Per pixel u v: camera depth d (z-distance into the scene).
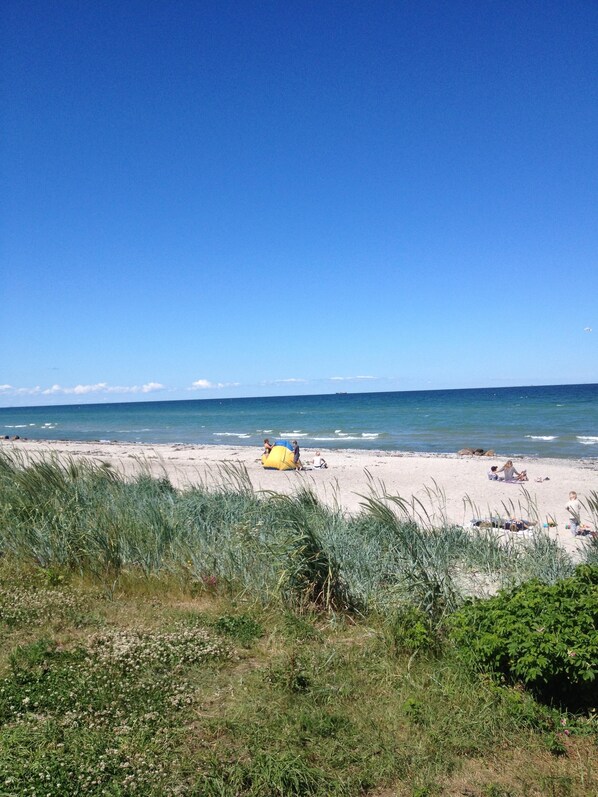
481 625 4.51
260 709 4.01
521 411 64.38
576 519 11.44
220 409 111.19
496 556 8.15
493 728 3.85
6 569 7.26
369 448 35.41
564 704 4.17
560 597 4.41
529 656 3.94
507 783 3.38
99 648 4.86
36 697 4.03
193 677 4.50
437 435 42.28
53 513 8.22
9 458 11.91
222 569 6.94
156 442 43.72
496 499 16.23
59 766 3.26
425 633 4.95
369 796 3.30
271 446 24.03
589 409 63.97
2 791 3.05
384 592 6.11
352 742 3.68
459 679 4.42
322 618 5.94
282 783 3.25
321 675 4.55
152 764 3.34
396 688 4.41
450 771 3.49
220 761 3.43
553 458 27.22
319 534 7.15
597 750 3.69
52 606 5.91
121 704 4.02
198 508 9.15
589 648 3.83
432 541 8.10
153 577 6.96
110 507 8.74
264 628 5.60
